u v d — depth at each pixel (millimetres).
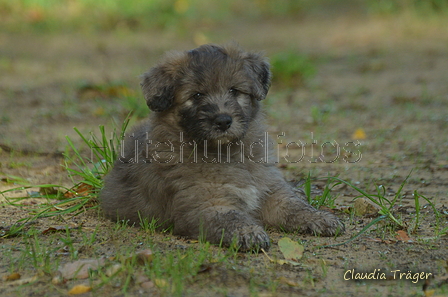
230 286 5496
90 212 8141
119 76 18938
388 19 28594
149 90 7555
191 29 29672
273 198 7496
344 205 8250
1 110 14773
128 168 7938
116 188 7961
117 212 7746
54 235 7051
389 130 13078
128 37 27172
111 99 16062
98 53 23656
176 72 7469
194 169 7172
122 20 29828
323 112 14977
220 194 7074
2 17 28703
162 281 5453
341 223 7129
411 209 8008
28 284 5570
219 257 6168
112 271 5699
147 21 30031
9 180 9555
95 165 9086
